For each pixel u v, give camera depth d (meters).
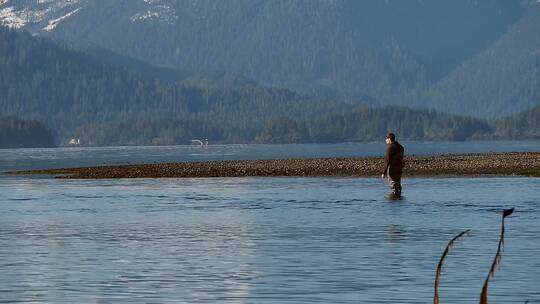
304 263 57.75
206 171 187.00
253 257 60.44
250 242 67.88
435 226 76.25
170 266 57.25
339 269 55.41
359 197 111.12
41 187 147.00
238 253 62.34
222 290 49.69
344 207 96.62
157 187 141.50
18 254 62.91
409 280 51.62
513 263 56.19
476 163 186.75
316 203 102.69
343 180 152.50
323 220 82.81
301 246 65.25
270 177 168.12
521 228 73.75
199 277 53.41
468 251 61.31
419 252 61.44
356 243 66.31
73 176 185.75
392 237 69.38
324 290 49.34
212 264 57.84
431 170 174.00
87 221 85.31
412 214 87.38
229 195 119.56
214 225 80.12
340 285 50.56
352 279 52.22
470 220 80.81
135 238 71.25
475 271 53.84
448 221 80.25
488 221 79.75
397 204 99.44
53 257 61.41
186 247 65.69
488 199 104.88
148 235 73.19
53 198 118.56
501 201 101.69
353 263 57.47
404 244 65.38
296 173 176.25
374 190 124.62
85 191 133.88
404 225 77.38
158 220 85.50
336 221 81.69
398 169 110.62
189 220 85.12
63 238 71.75
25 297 48.34
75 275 54.41
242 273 54.53
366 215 87.00
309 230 74.81
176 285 51.12
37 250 64.81
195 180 162.88
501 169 170.88
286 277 53.09
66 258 60.88
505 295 47.38
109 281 52.47
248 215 89.25
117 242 68.88
